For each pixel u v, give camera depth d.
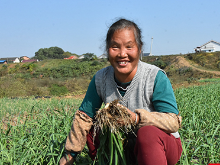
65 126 2.63
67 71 37.50
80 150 1.85
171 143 1.56
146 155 1.45
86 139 1.85
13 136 2.48
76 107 5.33
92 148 1.88
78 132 1.79
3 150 2.10
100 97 1.92
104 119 1.55
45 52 104.62
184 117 3.43
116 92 1.81
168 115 1.59
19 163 1.95
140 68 1.75
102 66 41.38
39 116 3.82
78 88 22.92
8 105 6.96
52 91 20.81
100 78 1.86
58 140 2.34
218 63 42.66
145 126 1.54
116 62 1.66
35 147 2.18
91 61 48.59
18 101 8.74
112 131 1.58
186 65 44.84
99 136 1.77
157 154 1.45
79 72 38.00
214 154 2.08
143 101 1.74
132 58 1.62
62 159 1.92
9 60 87.88
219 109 3.94
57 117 3.11
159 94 1.68
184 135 2.64
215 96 5.59
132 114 1.56
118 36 1.58
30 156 2.08
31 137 2.46
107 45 1.70
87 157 2.18
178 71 40.56
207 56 45.72
